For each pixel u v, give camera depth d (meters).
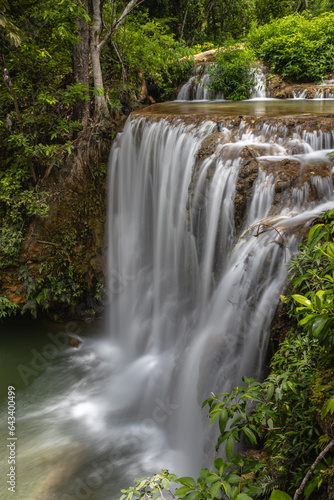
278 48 10.51
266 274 3.66
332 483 2.01
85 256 7.14
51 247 6.96
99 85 7.54
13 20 6.64
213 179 4.91
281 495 1.68
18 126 7.13
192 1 18.81
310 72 9.87
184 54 11.06
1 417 5.05
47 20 6.64
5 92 6.97
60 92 7.05
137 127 6.65
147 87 10.21
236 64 9.88
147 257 6.72
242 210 4.57
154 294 6.41
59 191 7.04
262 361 3.43
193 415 4.14
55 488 3.96
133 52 8.78
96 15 7.36
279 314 3.36
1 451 4.48
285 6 19.19
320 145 4.95
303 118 5.20
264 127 5.27
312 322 2.02
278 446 2.54
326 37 10.22
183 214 5.64
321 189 4.29
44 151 6.92
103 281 7.19
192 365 4.45
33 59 6.95
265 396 2.77
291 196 4.28
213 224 4.92
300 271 3.09
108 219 7.25
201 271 5.23
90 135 7.23
